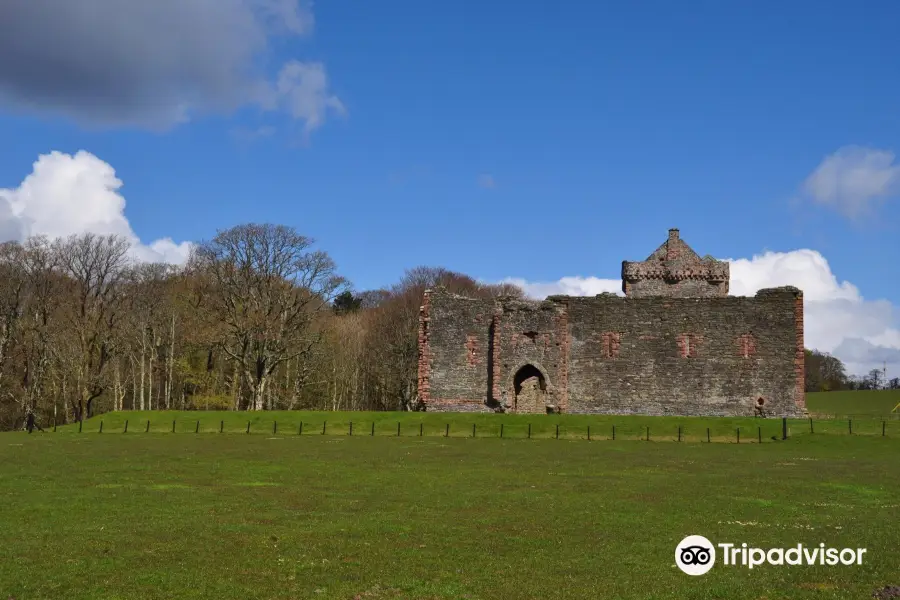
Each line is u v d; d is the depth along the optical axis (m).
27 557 17.48
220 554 17.95
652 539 19.94
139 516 21.94
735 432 49.38
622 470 32.94
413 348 92.62
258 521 21.45
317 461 34.94
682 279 70.25
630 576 16.72
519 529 20.89
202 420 55.00
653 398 58.28
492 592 15.52
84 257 75.44
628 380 58.62
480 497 25.62
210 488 26.91
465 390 60.22
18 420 77.44
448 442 45.09
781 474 32.03
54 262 74.94
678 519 22.36
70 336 76.38
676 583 16.23
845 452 41.41
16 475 29.72
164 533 19.88
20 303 74.62
